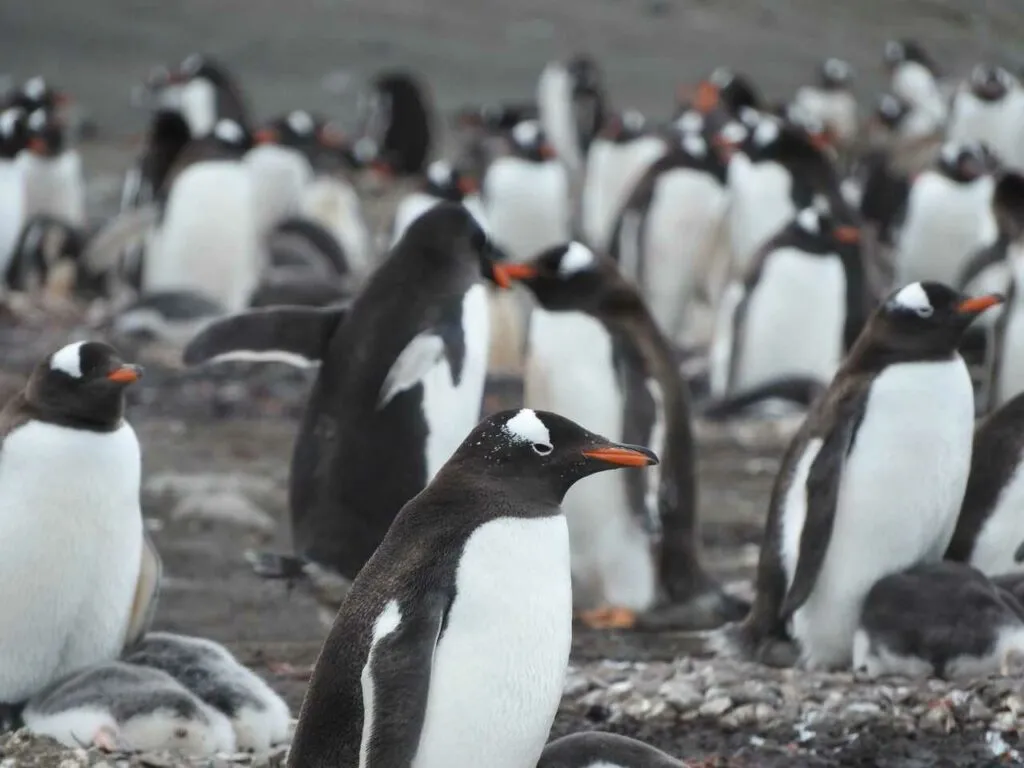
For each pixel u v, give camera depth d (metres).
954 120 36.81
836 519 11.29
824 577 11.41
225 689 9.77
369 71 54.97
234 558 14.72
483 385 12.11
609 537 12.96
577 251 13.34
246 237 27.84
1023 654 10.64
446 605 7.85
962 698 10.28
